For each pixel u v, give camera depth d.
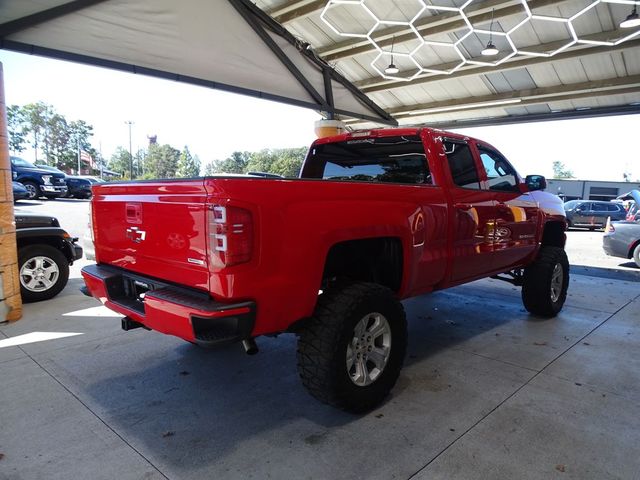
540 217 4.81
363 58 10.72
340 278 2.97
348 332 2.56
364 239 2.95
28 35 5.89
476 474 2.20
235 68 8.54
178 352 3.83
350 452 2.39
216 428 2.63
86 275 3.09
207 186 2.14
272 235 2.23
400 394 3.08
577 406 2.91
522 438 2.53
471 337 4.35
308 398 3.04
